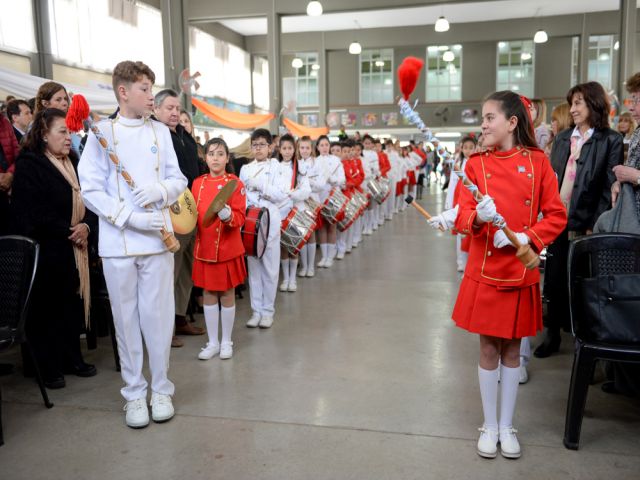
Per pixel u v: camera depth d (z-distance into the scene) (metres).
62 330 3.47
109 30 13.26
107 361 3.85
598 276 2.55
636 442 2.64
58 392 3.32
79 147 4.12
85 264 3.53
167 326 2.96
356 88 24.19
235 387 3.34
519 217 2.43
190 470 2.45
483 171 2.51
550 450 2.57
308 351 3.96
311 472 2.42
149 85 2.81
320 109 20.92
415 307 5.08
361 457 2.54
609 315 2.51
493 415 2.57
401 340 4.17
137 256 2.80
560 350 3.93
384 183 10.07
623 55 12.45
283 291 5.78
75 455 2.60
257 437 2.73
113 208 2.71
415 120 2.34
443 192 19.47
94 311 4.05
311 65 24.36
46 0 10.73
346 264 7.21
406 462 2.49
